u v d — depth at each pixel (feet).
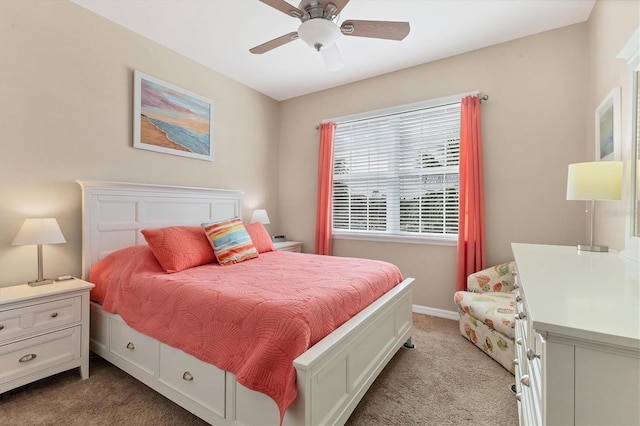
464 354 7.63
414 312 11.00
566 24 8.57
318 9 5.78
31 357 5.85
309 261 8.52
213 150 11.31
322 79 12.22
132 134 8.93
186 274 6.77
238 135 12.44
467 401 5.76
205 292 5.41
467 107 9.66
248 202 12.95
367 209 12.16
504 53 9.46
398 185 11.50
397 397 5.89
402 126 11.39
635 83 4.74
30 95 7.01
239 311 4.78
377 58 10.46
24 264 6.98
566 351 2.06
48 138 7.30
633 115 4.77
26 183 6.98
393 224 11.58
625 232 5.16
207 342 4.89
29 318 5.85
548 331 2.08
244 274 6.83
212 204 11.00
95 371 6.86
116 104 8.57
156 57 9.50
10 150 6.75
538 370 2.80
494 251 9.62
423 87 10.85
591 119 7.94
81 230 7.86
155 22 8.50
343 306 5.41
